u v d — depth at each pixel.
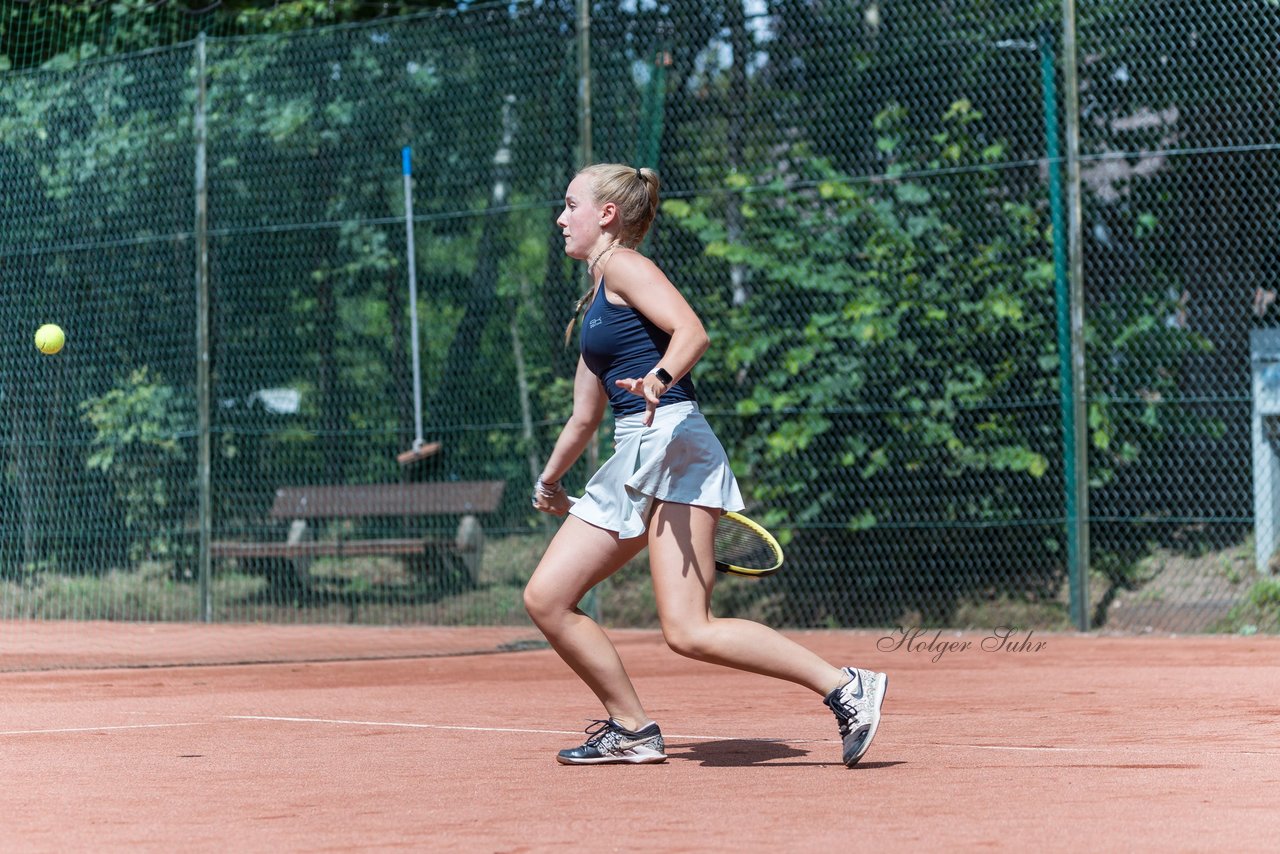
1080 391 18.50
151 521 21.69
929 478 20.06
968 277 19.78
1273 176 19.09
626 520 7.91
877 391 20.05
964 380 19.80
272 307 21.92
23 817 6.71
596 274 8.24
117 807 6.98
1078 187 18.48
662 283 7.78
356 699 12.68
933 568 20.12
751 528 8.52
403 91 22.02
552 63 21.33
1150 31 19.36
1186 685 12.70
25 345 22.05
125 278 21.95
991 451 19.70
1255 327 19.42
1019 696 12.09
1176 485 19.67
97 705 12.36
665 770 8.05
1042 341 19.53
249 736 9.95
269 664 16.30
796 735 9.73
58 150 22.16
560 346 21.28
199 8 24.69
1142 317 19.53
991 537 19.94
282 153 22.16
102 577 21.77
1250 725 9.87
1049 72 19.02
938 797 6.96
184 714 11.55
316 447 21.75
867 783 7.45
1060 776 7.64
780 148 20.61
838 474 20.31
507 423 21.39
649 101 20.66
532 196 21.50
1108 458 19.67
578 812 6.65
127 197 22.09
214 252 21.80
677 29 20.75
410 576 21.12
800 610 20.72
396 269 22.00
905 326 19.98
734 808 6.70
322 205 22.16
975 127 19.95
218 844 5.99
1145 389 19.56
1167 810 6.54
